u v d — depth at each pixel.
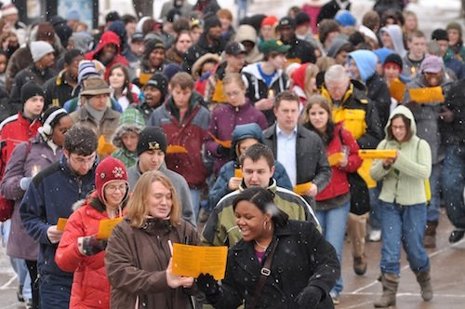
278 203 16.17
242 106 23.83
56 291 17.52
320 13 42.69
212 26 34.31
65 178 17.77
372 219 27.70
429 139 27.34
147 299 14.63
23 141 21.47
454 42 36.81
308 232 14.72
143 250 14.62
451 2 70.44
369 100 24.70
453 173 27.11
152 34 37.44
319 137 21.09
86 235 16.09
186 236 14.88
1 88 28.94
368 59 27.50
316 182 20.92
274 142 20.98
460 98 26.84
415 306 22.52
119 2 64.94
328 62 27.12
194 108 24.00
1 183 20.08
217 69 28.34
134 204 14.67
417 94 26.33
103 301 15.97
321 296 14.34
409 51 33.06
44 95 24.73
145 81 30.61
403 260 26.11
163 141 18.05
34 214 17.81
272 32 35.19
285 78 27.77
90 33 40.62
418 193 22.28
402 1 45.03
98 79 22.58
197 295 15.28
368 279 24.55
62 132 19.97
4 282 24.84
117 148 20.52
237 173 18.41
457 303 22.78
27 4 46.50
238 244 14.83
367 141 24.55
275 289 14.65
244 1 62.84
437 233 28.64
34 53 29.12
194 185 23.86
